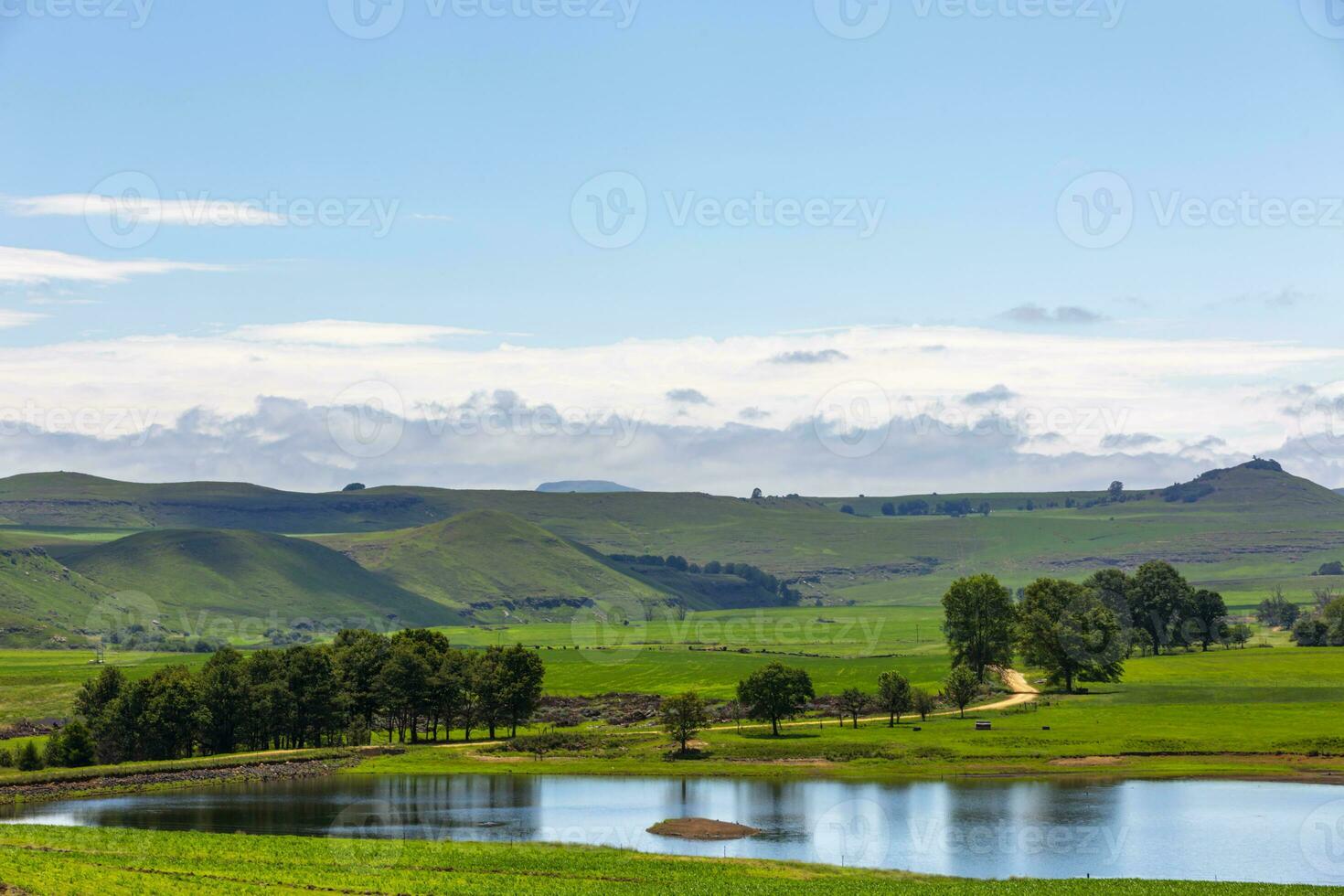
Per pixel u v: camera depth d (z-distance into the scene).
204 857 88.88
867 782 145.12
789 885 83.81
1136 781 139.25
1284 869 96.50
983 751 161.25
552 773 160.62
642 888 82.75
